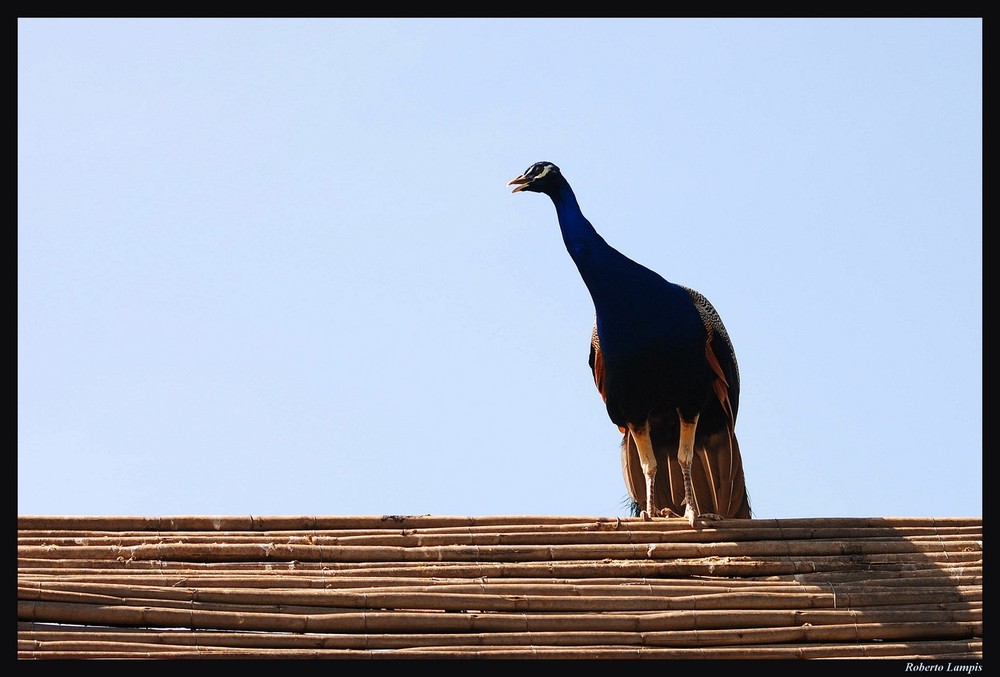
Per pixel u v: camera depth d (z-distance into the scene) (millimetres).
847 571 18406
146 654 15320
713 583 17750
